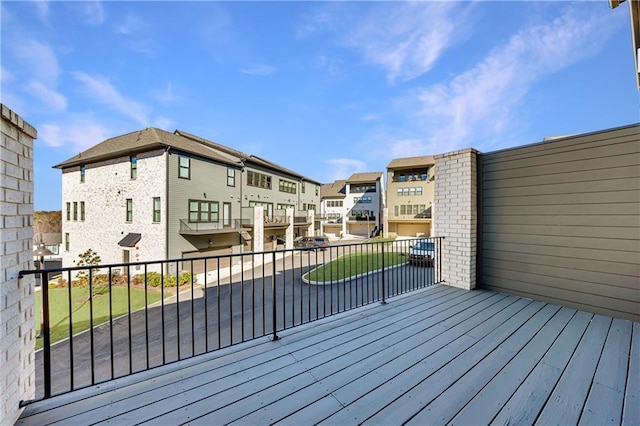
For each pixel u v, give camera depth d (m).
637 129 2.86
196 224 12.76
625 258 2.93
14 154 1.48
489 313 3.12
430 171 22.86
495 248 3.99
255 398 1.68
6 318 1.40
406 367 2.02
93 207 13.45
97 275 10.66
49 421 1.48
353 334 2.59
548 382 1.83
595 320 2.90
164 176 11.31
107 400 1.66
